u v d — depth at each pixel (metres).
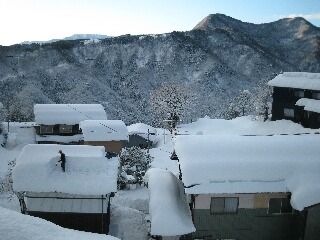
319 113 50.06
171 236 20.28
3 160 40.28
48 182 21.59
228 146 22.38
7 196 28.80
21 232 11.80
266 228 20.62
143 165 39.16
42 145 24.48
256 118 64.62
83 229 22.34
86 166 22.88
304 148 22.55
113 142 44.47
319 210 19.48
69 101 107.81
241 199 20.14
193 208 20.12
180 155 21.67
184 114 76.88
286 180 20.09
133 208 29.70
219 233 20.44
